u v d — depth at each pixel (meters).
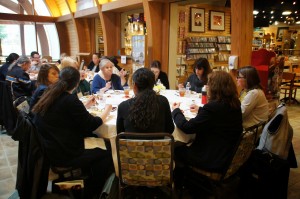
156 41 4.68
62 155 1.74
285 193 1.95
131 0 5.04
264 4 6.15
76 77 1.85
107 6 5.91
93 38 7.87
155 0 4.36
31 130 1.67
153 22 4.54
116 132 1.80
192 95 2.99
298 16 9.32
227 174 1.74
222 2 6.52
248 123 2.20
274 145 2.02
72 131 1.78
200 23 6.11
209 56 6.38
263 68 3.43
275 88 3.62
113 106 2.40
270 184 1.90
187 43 5.82
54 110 1.72
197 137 1.85
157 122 1.61
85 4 7.03
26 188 1.76
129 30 6.18
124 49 6.43
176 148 1.99
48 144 1.71
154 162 1.55
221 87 1.72
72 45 9.09
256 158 1.96
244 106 2.17
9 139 3.41
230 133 1.72
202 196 2.08
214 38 6.43
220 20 6.55
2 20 8.33
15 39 9.19
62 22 9.21
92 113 2.14
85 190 1.94
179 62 5.69
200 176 1.85
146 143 1.49
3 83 3.38
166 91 3.29
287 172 1.91
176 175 2.04
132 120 1.57
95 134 2.05
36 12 8.85
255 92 2.18
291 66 7.18
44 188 1.80
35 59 6.02
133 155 1.54
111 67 3.27
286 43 14.66
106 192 1.80
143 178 1.61
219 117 1.69
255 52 3.54
